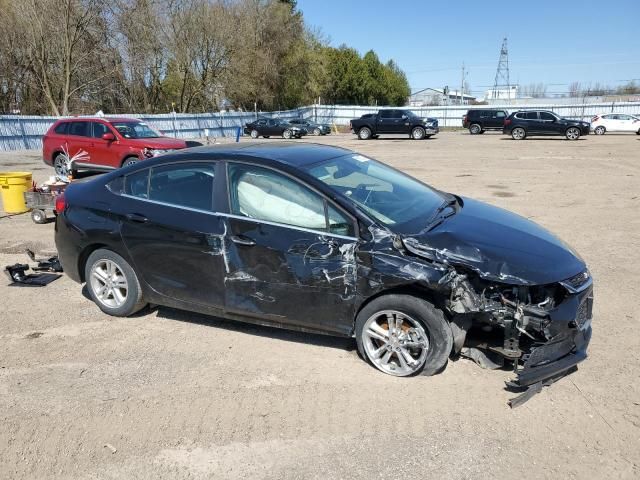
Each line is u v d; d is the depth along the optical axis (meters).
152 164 4.43
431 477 2.73
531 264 3.43
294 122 38.62
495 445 2.96
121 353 4.05
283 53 49.28
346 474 2.76
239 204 3.99
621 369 3.74
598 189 11.32
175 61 42.88
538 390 3.37
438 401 3.38
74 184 4.97
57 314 4.77
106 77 39.94
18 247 6.93
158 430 3.13
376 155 20.16
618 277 5.65
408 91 84.50
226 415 3.26
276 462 2.86
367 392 3.49
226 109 48.38
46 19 34.47
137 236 4.33
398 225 3.67
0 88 37.03
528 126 28.94
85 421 3.22
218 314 4.20
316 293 3.74
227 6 43.91
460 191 11.27
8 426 3.18
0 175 9.05
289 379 3.65
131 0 39.22
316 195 3.75
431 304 3.48
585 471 2.76
